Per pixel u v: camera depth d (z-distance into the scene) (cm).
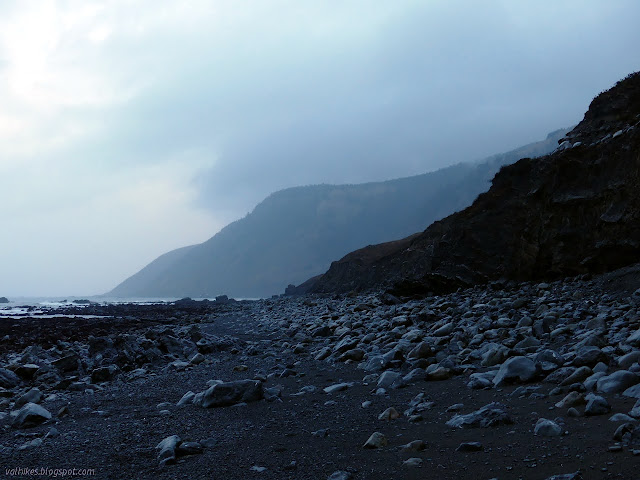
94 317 4228
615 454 377
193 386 958
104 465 488
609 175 1869
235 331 2197
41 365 1307
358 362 1049
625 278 1516
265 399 746
